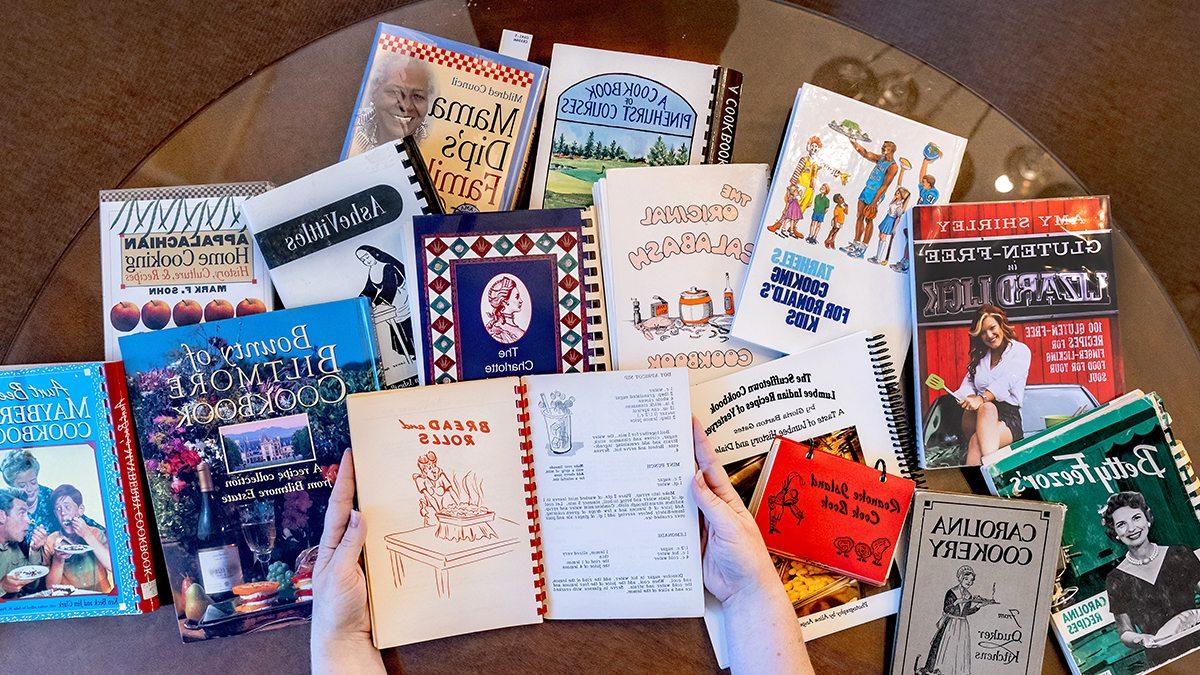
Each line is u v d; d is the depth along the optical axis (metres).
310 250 0.99
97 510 0.98
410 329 1.01
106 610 0.99
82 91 1.44
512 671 0.99
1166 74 1.45
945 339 0.99
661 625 1.00
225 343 0.98
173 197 0.99
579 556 0.99
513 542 0.99
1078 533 0.99
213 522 0.99
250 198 0.97
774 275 1.00
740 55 1.00
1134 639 0.99
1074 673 0.99
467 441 0.98
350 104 1.00
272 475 0.99
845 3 1.47
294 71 0.99
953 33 1.46
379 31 0.99
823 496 1.00
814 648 1.01
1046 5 1.46
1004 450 0.99
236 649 0.99
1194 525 0.99
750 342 1.01
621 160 1.01
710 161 1.01
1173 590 0.98
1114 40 1.46
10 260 1.43
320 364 0.99
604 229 1.00
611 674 0.99
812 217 1.00
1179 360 0.99
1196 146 1.46
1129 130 1.46
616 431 0.98
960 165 1.00
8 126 1.44
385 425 0.96
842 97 0.99
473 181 1.01
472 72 1.00
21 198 1.43
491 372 0.99
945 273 0.99
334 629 0.95
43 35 1.44
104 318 0.98
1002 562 0.99
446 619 0.98
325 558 0.96
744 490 1.01
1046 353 0.99
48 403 0.97
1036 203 0.99
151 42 1.44
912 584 0.99
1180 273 1.47
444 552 0.98
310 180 0.98
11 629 0.99
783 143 1.00
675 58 1.00
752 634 0.96
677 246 1.01
